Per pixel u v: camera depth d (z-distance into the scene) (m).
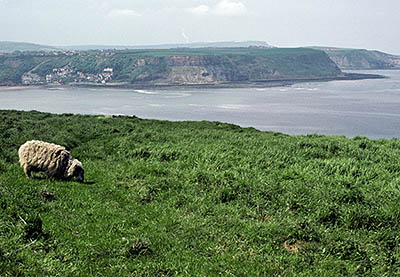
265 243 8.30
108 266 6.98
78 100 194.25
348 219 9.34
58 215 9.10
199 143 21.56
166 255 7.56
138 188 12.14
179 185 12.43
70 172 12.29
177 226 9.16
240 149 19.06
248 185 11.90
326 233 8.63
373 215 9.36
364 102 182.12
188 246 8.16
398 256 7.86
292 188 11.70
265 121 125.38
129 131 26.89
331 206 9.98
